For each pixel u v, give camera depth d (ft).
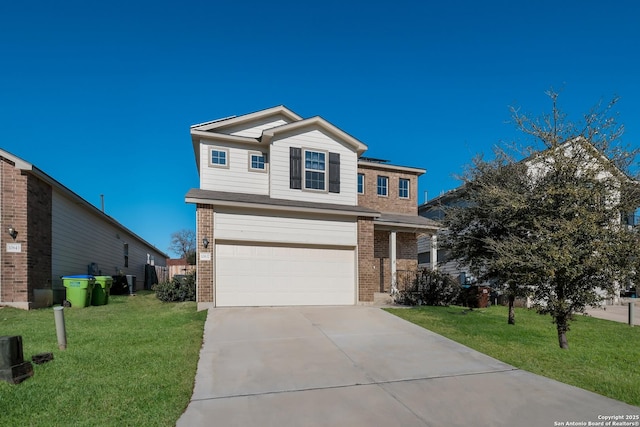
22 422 12.07
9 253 35.78
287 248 38.52
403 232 54.39
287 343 23.00
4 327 26.04
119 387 14.97
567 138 23.54
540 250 21.76
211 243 35.86
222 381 16.48
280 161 41.75
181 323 28.22
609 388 16.22
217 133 42.04
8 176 36.24
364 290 40.81
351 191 44.47
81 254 52.21
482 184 29.07
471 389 15.97
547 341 25.22
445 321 30.66
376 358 20.25
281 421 12.83
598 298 22.06
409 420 13.01
